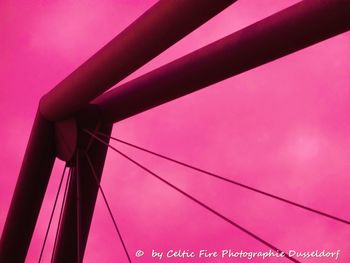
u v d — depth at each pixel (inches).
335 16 279.0
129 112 382.3
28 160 393.7
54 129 397.1
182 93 354.3
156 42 298.8
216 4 265.4
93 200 389.4
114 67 324.2
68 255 375.9
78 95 354.9
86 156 383.9
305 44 297.4
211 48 331.0
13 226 387.5
